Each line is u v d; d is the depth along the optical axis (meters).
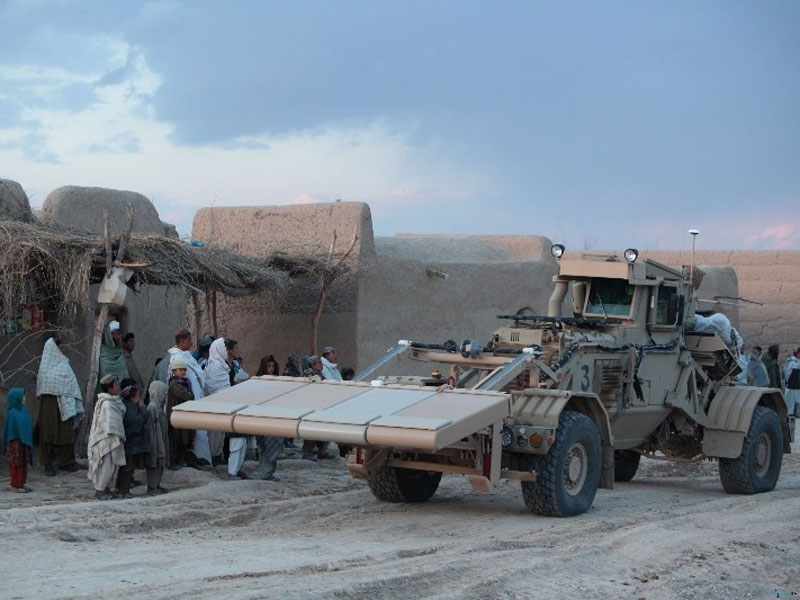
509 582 8.30
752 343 30.47
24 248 12.66
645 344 13.12
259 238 19.42
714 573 9.10
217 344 14.23
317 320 17.27
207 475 13.44
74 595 7.42
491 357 11.79
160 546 9.55
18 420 12.18
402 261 19.03
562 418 11.47
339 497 12.73
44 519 10.47
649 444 14.27
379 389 11.08
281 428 10.36
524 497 11.51
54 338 13.45
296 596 7.32
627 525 11.13
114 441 11.81
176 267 13.91
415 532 10.61
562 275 13.37
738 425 13.63
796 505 12.47
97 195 16.44
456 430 9.91
